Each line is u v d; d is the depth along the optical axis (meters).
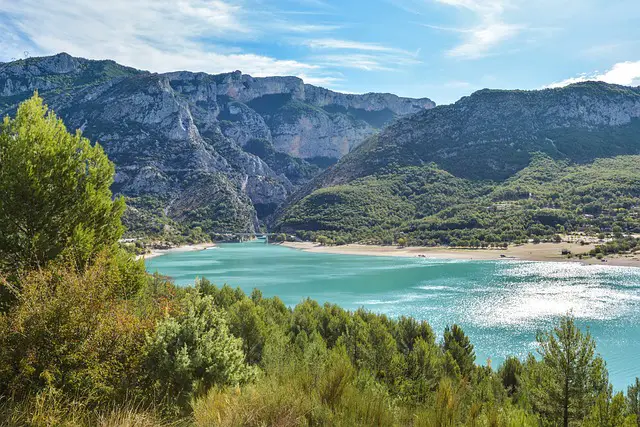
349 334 27.06
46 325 8.18
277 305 37.94
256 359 23.30
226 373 9.25
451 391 6.58
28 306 8.38
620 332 46.16
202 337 9.61
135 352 9.24
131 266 16.27
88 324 8.62
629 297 63.72
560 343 17.19
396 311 57.75
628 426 13.48
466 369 26.33
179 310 10.46
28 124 16.20
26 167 14.34
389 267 107.12
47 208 14.59
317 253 152.50
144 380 9.00
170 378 8.86
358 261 123.12
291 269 106.25
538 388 17.61
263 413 6.05
